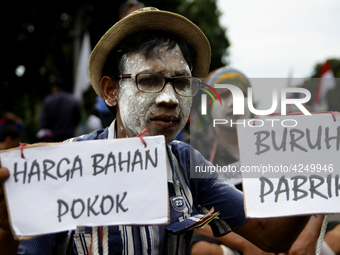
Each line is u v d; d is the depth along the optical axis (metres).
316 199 1.31
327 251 2.13
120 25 1.52
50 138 5.18
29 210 1.23
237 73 2.06
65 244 1.46
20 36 15.54
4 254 1.39
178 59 1.51
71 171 1.26
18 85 15.96
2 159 1.25
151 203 1.24
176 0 18.69
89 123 4.43
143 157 1.27
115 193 1.25
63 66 16.64
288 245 1.58
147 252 1.46
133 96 1.50
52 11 15.30
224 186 1.68
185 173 1.62
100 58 1.63
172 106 1.47
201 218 1.48
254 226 1.62
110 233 1.44
